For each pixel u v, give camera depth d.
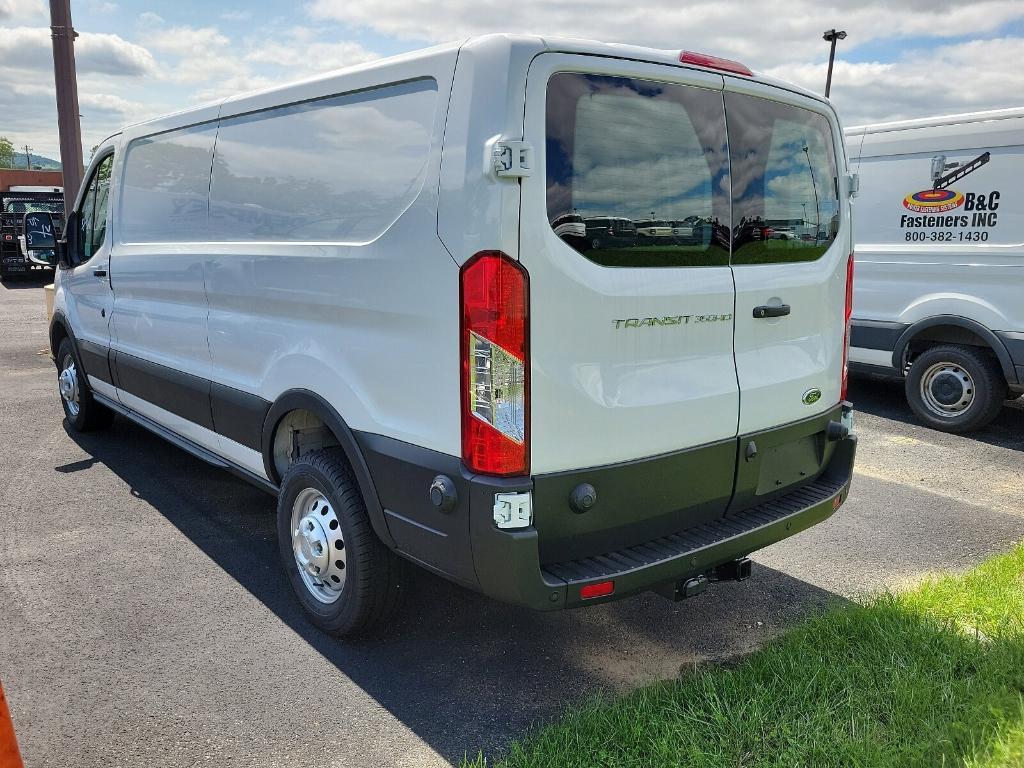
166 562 4.17
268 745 2.74
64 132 8.91
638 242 2.79
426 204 2.69
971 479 5.68
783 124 3.33
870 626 3.29
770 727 2.68
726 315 3.09
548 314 2.56
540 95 2.51
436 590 3.90
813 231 3.51
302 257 3.29
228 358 3.98
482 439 2.57
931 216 6.73
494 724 2.87
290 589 3.90
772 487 3.42
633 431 2.82
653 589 3.03
